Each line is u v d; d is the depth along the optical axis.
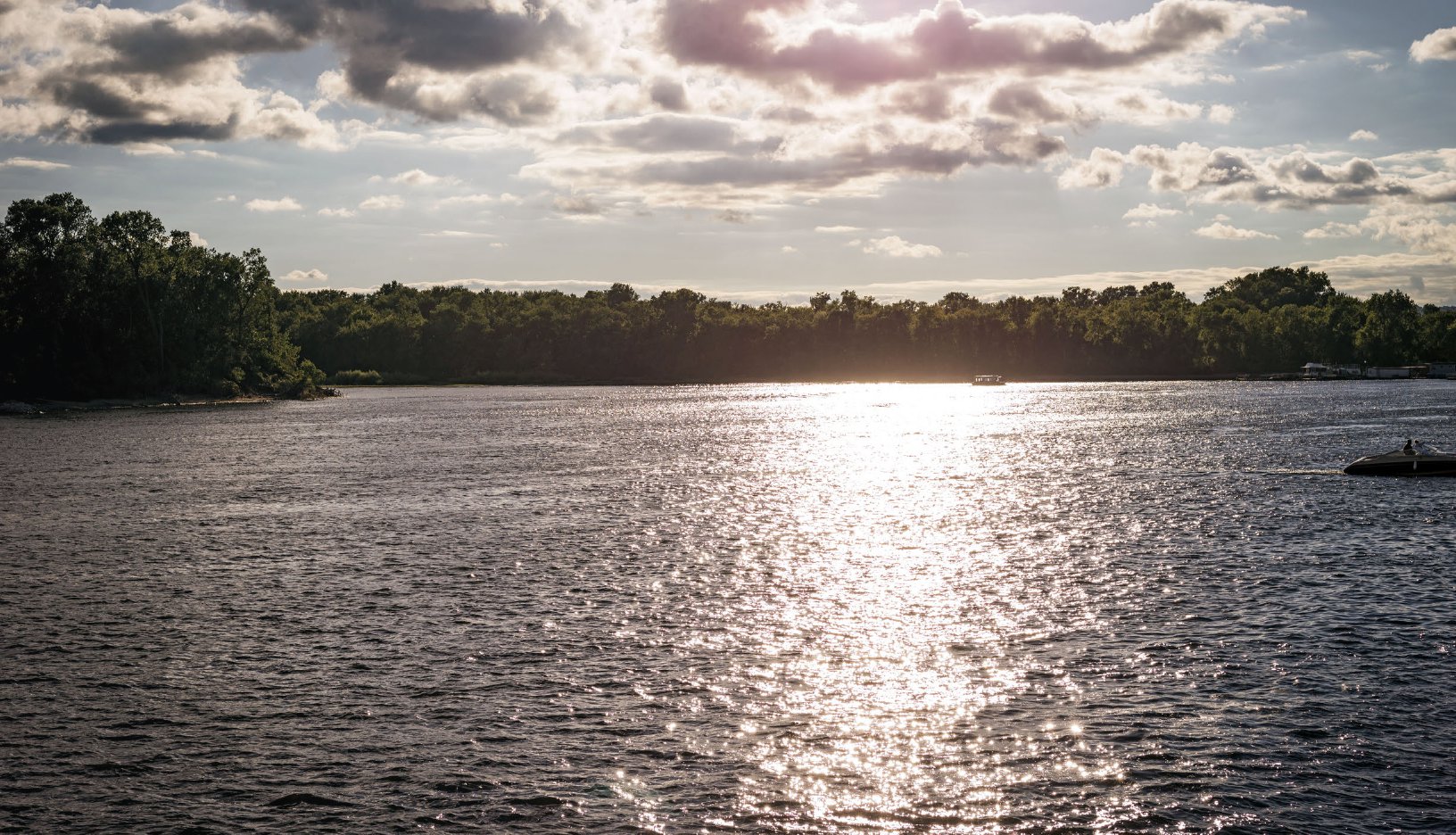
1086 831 21.77
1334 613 36.81
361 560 48.25
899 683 30.09
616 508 64.56
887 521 58.91
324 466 90.94
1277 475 77.38
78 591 42.53
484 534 54.94
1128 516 59.50
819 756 25.30
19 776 24.58
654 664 32.00
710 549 50.59
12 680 31.06
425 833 21.88
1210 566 45.16
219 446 111.56
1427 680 29.70
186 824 22.30
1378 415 147.12
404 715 28.02
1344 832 21.55
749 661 32.22
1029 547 50.41
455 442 115.81
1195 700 28.45
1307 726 26.59
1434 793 23.05
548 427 138.00
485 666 31.86
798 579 43.59
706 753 25.47
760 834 21.77
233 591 42.06
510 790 23.66
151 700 29.25
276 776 24.47
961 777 24.11
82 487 77.00
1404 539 50.84
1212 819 22.14
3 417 164.25
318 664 32.31
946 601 39.47
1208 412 156.75
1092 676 30.53
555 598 40.47
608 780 24.14
